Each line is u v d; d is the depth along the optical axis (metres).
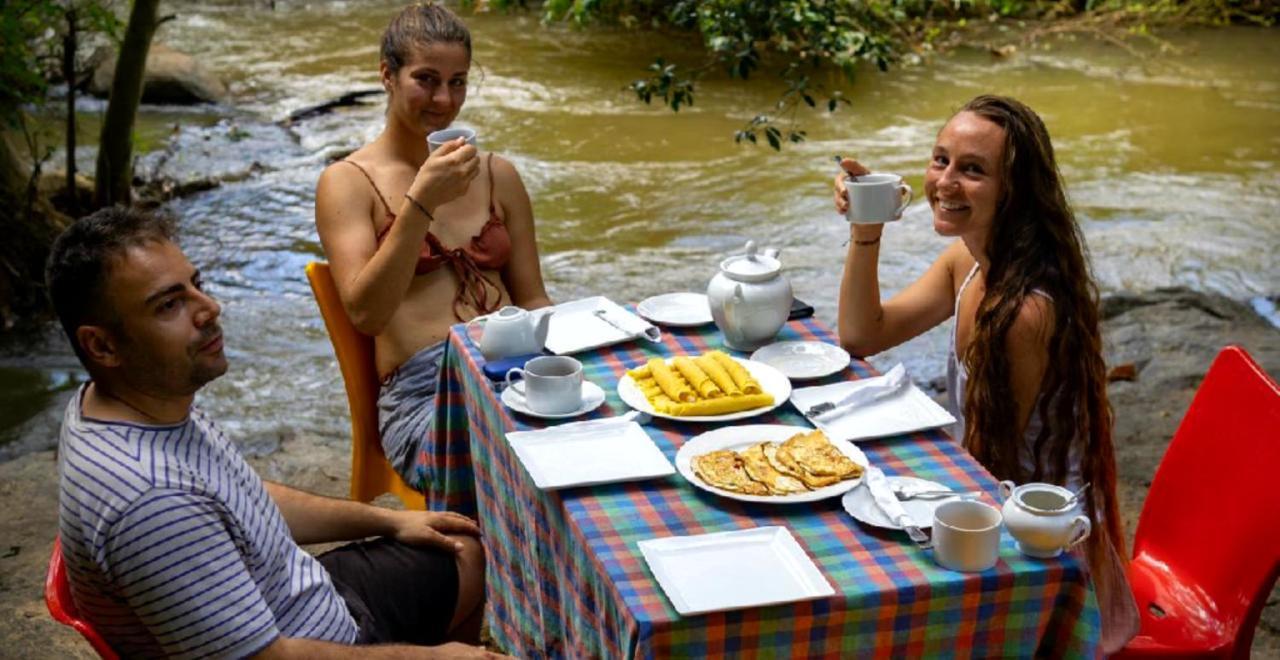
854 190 2.79
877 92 9.09
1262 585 2.37
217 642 1.98
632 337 2.95
